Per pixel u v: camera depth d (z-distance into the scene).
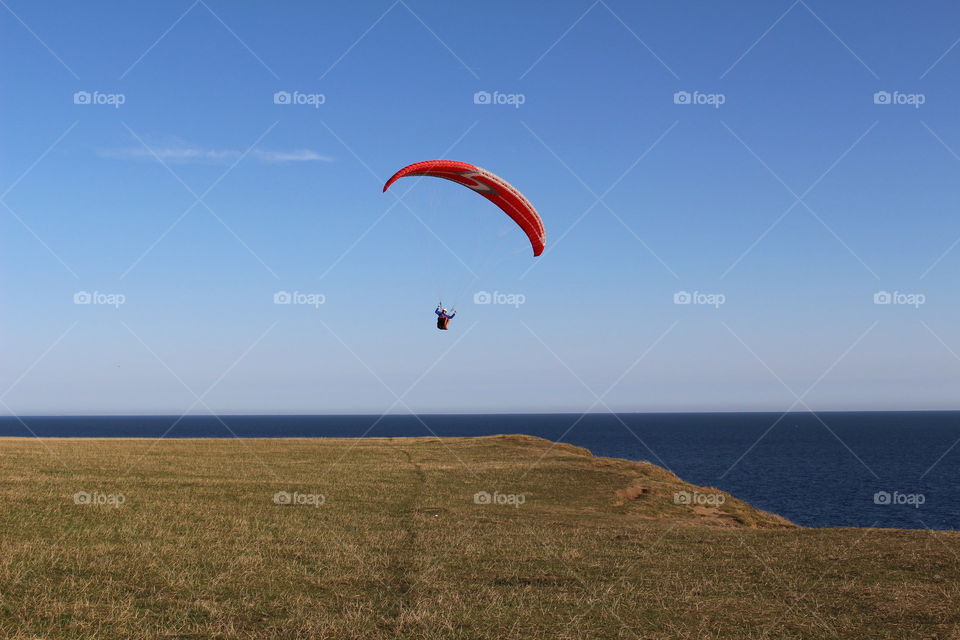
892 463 118.25
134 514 23.47
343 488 32.38
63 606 13.34
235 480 33.31
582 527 25.09
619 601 14.91
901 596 15.27
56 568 16.19
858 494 75.94
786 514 61.66
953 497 73.00
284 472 37.31
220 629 12.62
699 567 18.23
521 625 13.24
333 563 17.83
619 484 38.09
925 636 12.75
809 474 98.62
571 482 38.16
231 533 21.17
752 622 13.59
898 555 19.66
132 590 14.78
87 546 18.42
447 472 40.06
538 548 20.33
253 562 17.50
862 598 15.19
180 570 16.47
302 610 13.82
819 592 15.76
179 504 25.89
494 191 25.97
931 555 19.61
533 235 27.56
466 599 14.86
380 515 25.95
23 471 32.97
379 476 37.41
